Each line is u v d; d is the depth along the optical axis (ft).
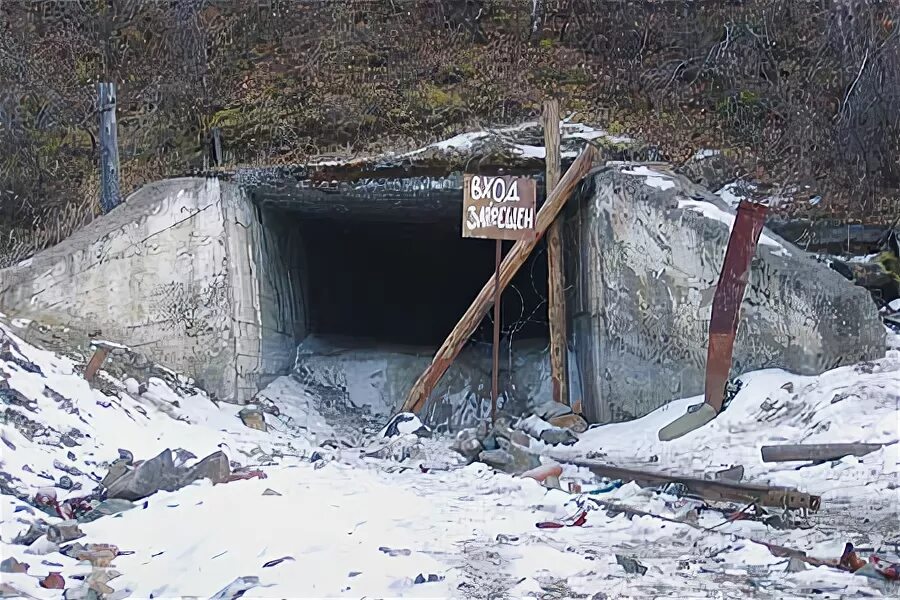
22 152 65.67
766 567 22.98
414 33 67.77
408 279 71.82
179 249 48.73
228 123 63.05
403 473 36.17
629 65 65.67
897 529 26.78
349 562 21.67
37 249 59.93
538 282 63.87
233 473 32.40
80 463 32.68
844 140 59.98
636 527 27.30
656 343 47.73
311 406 53.36
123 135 64.39
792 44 65.21
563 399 50.24
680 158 59.93
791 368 44.21
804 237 56.80
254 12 68.64
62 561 22.58
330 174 51.88
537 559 23.24
